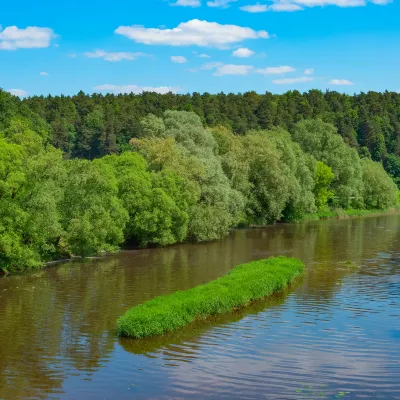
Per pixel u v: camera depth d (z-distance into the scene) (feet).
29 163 146.82
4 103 310.65
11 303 109.81
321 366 75.66
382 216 347.56
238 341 86.17
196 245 199.31
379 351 81.97
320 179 332.60
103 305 108.27
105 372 73.31
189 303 98.53
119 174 191.72
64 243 165.78
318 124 371.56
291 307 107.96
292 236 229.04
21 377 71.51
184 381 70.28
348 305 109.70
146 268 150.10
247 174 256.52
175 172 203.00
